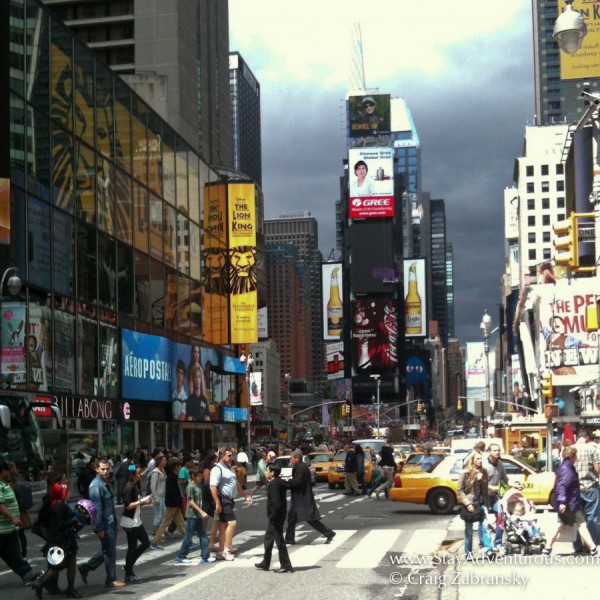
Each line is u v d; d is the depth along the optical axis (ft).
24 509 57.57
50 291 137.90
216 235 236.02
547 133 624.18
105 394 158.20
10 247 125.90
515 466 85.51
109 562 47.19
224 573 50.88
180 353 199.41
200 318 218.79
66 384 142.20
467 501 52.24
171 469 65.92
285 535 68.39
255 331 237.86
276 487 51.52
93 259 155.84
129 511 49.37
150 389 179.52
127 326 171.22
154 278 187.73
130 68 376.89
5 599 44.47
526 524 53.16
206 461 73.46
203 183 228.43
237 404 257.96
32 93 135.13
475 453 53.11
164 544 68.03
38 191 135.33
